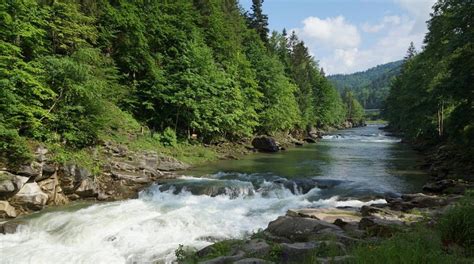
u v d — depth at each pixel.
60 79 20.19
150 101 33.59
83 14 26.22
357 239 8.86
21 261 11.13
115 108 27.80
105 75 26.03
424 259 5.70
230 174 24.45
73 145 20.66
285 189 20.03
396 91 78.81
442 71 33.47
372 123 158.62
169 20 36.81
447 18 26.19
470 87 22.92
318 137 68.50
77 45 24.36
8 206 15.23
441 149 31.38
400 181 22.41
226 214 15.86
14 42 18.56
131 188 20.66
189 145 34.06
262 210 16.61
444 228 7.75
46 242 12.90
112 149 23.16
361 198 17.83
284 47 84.81
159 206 17.39
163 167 25.58
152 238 12.88
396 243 6.48
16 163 16.11
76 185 18.42
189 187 19.94
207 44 42.72
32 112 18.38
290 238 10.47
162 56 34.88
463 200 9.00
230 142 41.25
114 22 30.31
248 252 8.41
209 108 34.84
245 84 46.12
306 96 75.75
